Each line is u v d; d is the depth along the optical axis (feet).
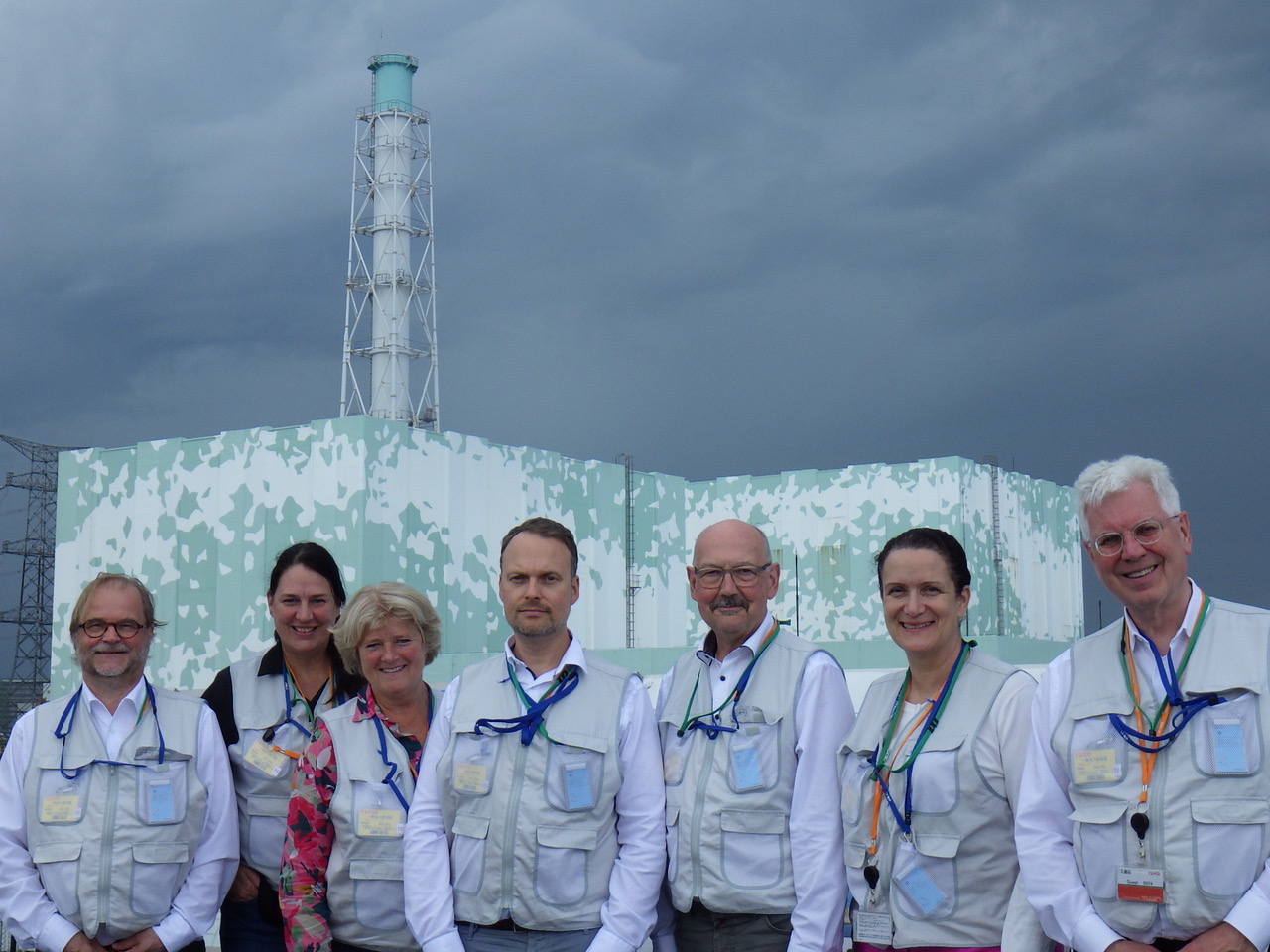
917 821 15.49
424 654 17.94
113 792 17.60
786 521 157.69
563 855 16.30
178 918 17.70
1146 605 14.23
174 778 17.87
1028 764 14.99
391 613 17.54
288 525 121.80
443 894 16.65
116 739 17.99
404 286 167.32
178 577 128.57
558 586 16.94
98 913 17.16
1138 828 13.74
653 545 152.56
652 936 17.57
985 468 155.94
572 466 141.38
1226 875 13.30
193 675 125.80
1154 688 14.29
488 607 128.47
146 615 18.22
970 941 15.19
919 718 16.01
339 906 17.31
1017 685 15.75
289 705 19.44
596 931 16.35
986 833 15.35
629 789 16.84
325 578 19.44
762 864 16.38
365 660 17.63
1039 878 14.52
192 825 17.92
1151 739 13.92
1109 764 14.16
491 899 16.34
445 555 124.47
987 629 150.71
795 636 17.71
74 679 134.41
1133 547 14.07
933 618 15.93
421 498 122.93
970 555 148.66
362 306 167.63
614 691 17.13
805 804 16.48
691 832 16.69
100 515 135.33
